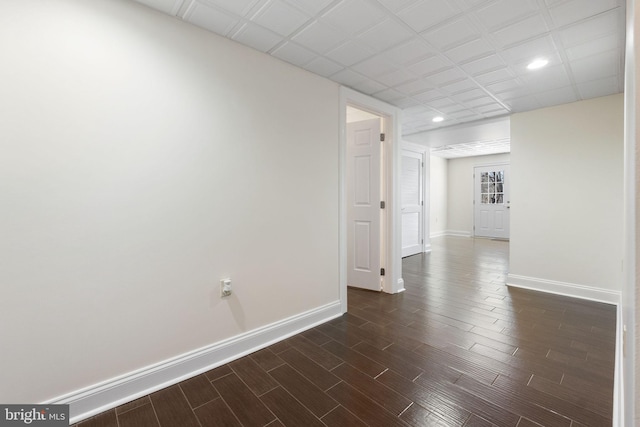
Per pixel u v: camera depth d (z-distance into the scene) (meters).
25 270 1.35
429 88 2.88
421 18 1.79
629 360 0.58
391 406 1.56
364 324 2.60
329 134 2.69
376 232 3.52
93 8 1.50
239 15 1.76
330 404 1.58
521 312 2.83
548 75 2.58
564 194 3.33
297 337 2.37
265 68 2.20
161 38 1.72
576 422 1.43
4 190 1.31
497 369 1.88
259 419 1.48
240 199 2.08
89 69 1.50
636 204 0.45
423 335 2.37
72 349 1.47
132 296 1.65
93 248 1.52
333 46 2.11
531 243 3.56
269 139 2.24
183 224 1.82
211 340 1.96
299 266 2.48
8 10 1.30
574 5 1.65
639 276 0.45
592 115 3.15
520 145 3.62
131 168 1.63
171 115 1.76
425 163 6.11
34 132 1.36
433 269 4.59
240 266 2.09
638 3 0.45
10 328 1.33
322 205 2.65
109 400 1.56
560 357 2.02
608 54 2.21
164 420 1.48
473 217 8.07
